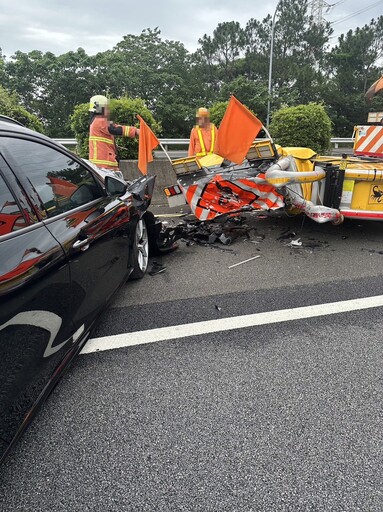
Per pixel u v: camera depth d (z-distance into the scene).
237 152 4.36
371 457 1.88
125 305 3.43
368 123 6.27
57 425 2.11
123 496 1.71
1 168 1.93
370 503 1.66
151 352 2.74
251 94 24.69
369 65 46.66
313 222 5.78
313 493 1.71
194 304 3.43
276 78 40.91
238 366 2.58
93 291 2.52
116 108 8.20
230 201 4.89
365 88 45.31
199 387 2.38
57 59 31.00
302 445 1.96
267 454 1.91
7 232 1.80
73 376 2.50
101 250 2.67
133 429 2.07
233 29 43.22
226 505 1.66
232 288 3.73
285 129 9.72
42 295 1.86
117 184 3.17
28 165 2.17
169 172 7.84
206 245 4.95
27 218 1.98
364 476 1.79
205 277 4.00
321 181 4.63
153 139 5.04
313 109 9.70
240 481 1.77
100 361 2.65
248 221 5.86
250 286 3.76
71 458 1.90
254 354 2.70
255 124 4.24
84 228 2.42
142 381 2.45
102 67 32.38
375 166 4.70
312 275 3.99
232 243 4.99
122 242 3.17
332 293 3.58
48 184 2.30
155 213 6.56
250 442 1.98
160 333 2.97
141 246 3.96
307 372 2.51
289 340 2.86
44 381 1.91
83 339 2.43
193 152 6.52
